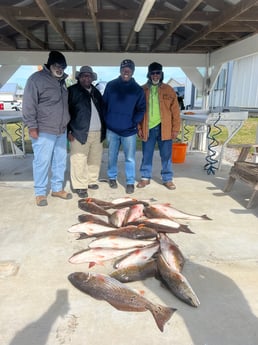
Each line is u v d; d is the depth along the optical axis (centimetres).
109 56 626
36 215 311
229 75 1083
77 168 357
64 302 181
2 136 629
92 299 183
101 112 363
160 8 442
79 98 335
